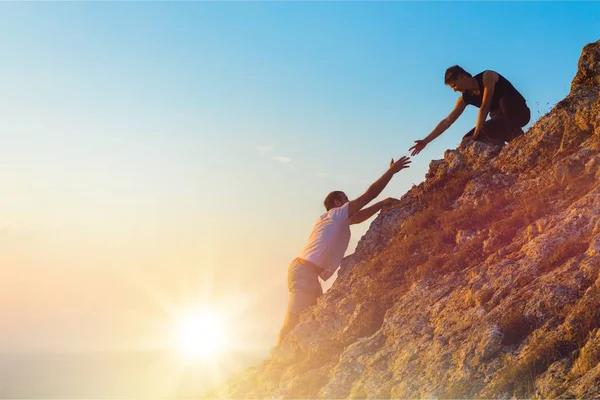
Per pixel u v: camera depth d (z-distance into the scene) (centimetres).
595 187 1106
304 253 1422
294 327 1348
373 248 1454
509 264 1047
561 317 877
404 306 1148
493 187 1315
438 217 1345
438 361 938
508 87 1429
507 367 850
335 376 1088
